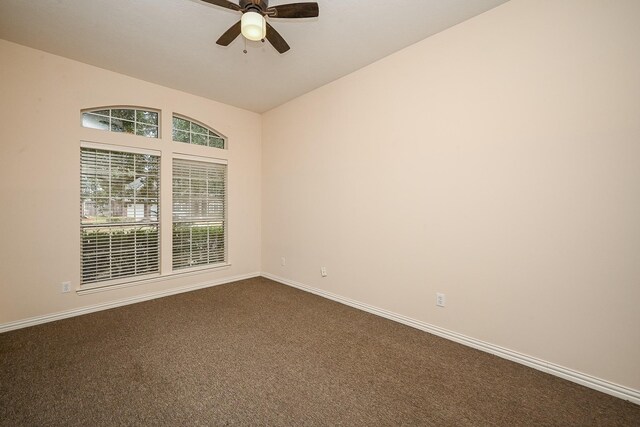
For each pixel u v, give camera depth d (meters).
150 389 1.84
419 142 2.72
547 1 2.00
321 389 1.86
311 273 3.93
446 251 2.55
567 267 1.95
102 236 3.30
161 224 3.71
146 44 2.75
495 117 2.25
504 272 2.22
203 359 2.21
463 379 1.97
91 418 1.59
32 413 1.62
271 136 4.56
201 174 4.16
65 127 3.00
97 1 2.17
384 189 3.03
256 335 2.63
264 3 1.87
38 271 2.87
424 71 2.67
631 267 1.74
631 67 1.72
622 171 1.75
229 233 4.42
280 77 3.45
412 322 2.81
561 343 1.98
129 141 3.43
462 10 2.27
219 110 4.24
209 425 1.55
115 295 3.35
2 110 2.67
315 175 3.83
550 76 1.99
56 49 2.84
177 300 3.58
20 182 2.77
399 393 1.82
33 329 2.73
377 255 3.11
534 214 2.08
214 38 2.65
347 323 2.91
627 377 1.75
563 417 1.62
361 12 2.28
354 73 3.30
